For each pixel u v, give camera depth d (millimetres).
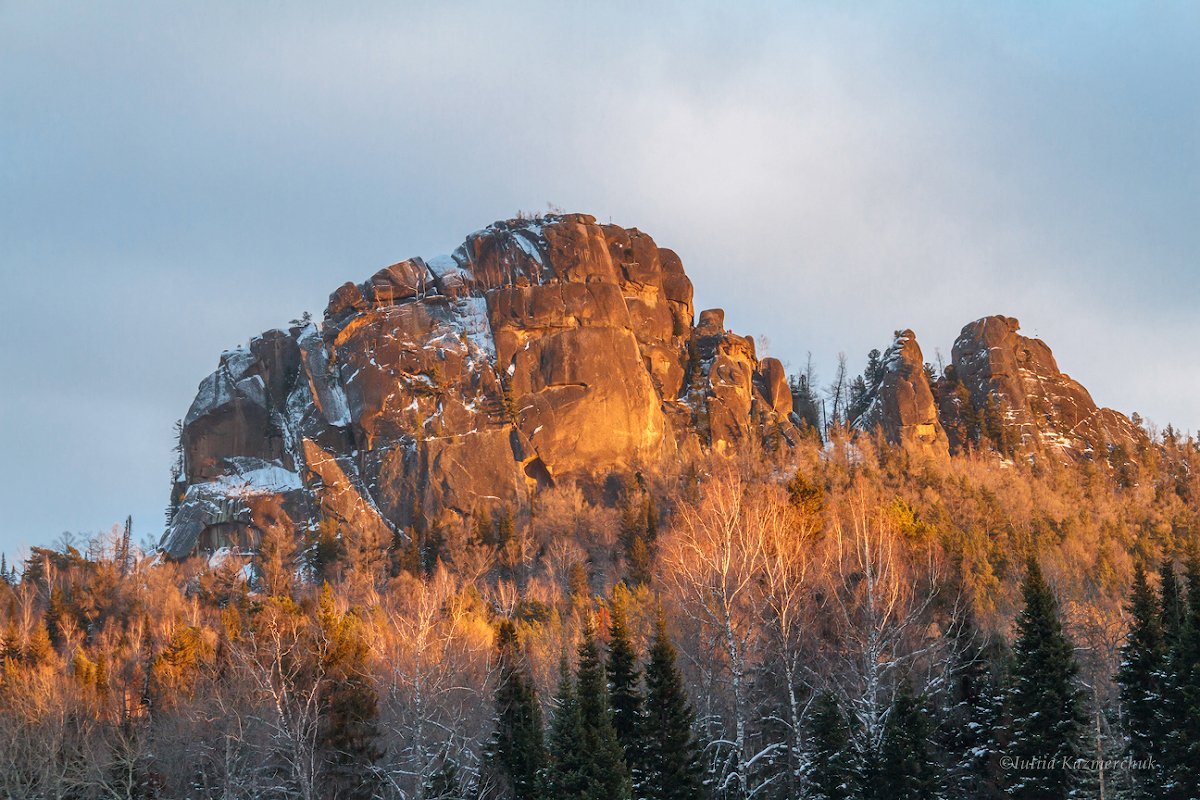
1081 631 73688
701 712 66000
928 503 134000
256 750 68188
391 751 69312
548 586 128375
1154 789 56531
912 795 57656
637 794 56500
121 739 69875
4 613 121562
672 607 85688
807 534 77938
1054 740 57344
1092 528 132875
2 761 67938
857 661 66812
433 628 79062
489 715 70062
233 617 94375
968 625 74062
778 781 63438
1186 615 61531
